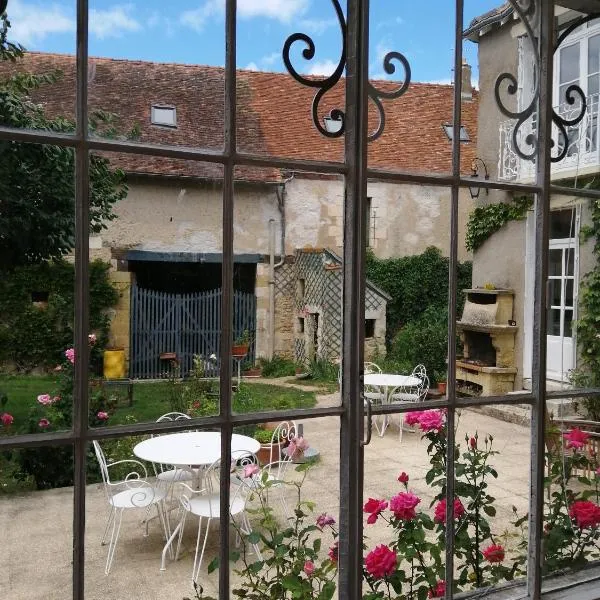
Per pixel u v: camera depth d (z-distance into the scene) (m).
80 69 1.12
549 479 1.99
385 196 11.12
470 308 8.00
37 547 3.28
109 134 5.29
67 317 7.55
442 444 2.34
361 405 1.32
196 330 9.79
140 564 3.14
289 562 1.75
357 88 1.31
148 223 9.80
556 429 2.21
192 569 3.10
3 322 7.40
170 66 10.55
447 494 1.56
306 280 10.34
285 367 10.09
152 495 3.38
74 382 1.11
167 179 9.87
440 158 11.23
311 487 4.21
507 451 5.02
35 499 3.90
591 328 5.29
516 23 6.53
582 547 1.85
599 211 5.22
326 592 1.60
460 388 7.79
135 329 9.55
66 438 1.10
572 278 5.96
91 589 2.87
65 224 4.36
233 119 1.26
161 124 9.90
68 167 4.32
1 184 4.13
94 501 3.90
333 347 9.42
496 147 7.48
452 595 1.55
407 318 11.08
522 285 7.40
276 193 10.59
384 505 1.89
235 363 9.72
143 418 5.90
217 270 10.71
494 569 1.94
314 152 10.70
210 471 3.29
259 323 10.66
